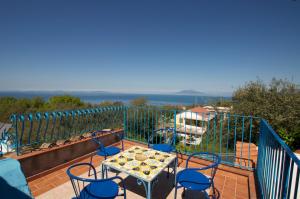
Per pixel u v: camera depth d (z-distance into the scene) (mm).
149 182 1982
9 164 1759
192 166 3584
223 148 7176
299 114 6250
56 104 18641
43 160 3217
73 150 3764
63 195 2645
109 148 3385
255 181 2889
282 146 1540
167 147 3449
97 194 1935
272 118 6496
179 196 2633
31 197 1729
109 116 4859
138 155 2596
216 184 2949
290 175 1366
